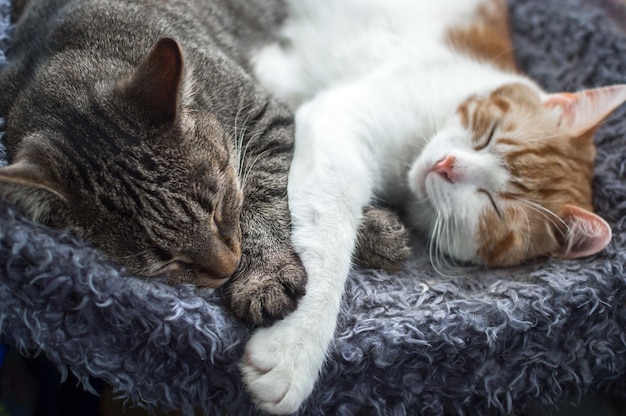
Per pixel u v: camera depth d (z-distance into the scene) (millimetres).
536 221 443
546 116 463
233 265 373
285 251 391
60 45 396
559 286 396
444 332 375
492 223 441
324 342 369
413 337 372
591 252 421
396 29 497
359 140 433
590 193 462
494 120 450
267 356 359
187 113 372
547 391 399
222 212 376
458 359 381
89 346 350
